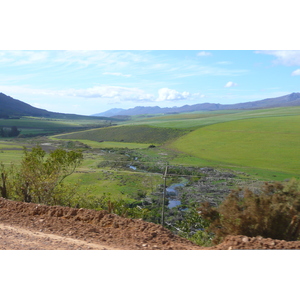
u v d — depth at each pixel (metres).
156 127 140.62
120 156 68.56
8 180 14.29
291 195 6.87
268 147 86.12
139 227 6.88
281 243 5.61
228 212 6.93
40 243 5.75
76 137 140.38
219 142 97.88
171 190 28.17
